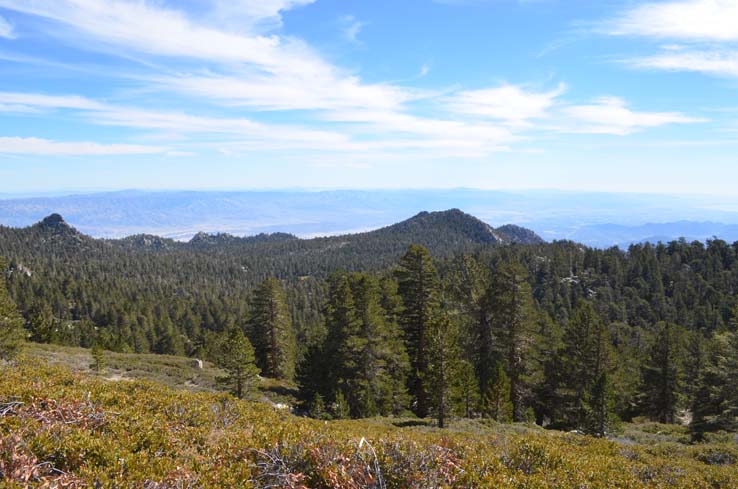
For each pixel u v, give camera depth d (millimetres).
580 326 39000
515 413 36312
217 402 10500
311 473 6285
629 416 46312
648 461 12422
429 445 7836
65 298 113750
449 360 27234
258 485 5957
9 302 28297
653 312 93125
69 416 7129
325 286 134750
